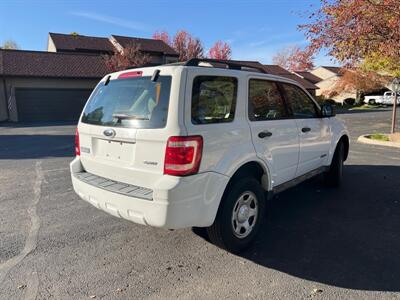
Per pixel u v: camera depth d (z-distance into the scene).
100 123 3.71
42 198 5.64
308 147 4.87
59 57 27.41
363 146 11.42
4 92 23.44
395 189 6.03
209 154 3.24
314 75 52.75
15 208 5.15
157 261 3.56
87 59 28.61
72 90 25.62
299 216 4.79
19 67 24.33
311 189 6.04
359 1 9.66
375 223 4.54
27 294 2.98
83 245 3.92
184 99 3.12
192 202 3.14
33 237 4.12
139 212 3.19
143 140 3.21
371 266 3.44
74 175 3.96
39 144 12.02
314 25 11.05
